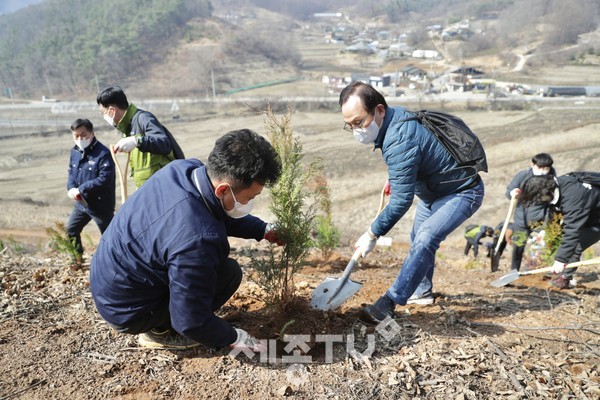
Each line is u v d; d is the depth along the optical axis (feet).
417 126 9.71
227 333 8.20
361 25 388.98
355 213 78.33
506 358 9.84
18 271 13.93
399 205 9.66
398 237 58.34
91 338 10.08
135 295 8.00
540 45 282.77
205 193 7.52
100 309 8.27
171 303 7.55
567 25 282.56
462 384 8.94
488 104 196.54
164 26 385.09
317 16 458.50
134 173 13.80
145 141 12.40
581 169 94.02
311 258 18.47
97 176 15.38
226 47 355.56
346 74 304.09
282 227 9.78
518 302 13.23
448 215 10.22
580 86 221.25
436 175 10.25
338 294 10.44
